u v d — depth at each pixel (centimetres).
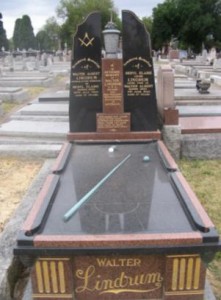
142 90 478
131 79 475
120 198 286
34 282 232
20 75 1677
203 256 223
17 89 1134
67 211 264
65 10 5069
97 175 338
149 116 485
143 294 239
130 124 486
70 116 486
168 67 537
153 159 387
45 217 253
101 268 231
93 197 288
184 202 270
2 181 423
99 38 464
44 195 286
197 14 4922
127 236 225
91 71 472
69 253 221
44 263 226
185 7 4950
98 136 484
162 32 5238
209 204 397
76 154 411
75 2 4969
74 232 234
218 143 538
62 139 587
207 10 5069
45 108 792
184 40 5138
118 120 483
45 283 232
